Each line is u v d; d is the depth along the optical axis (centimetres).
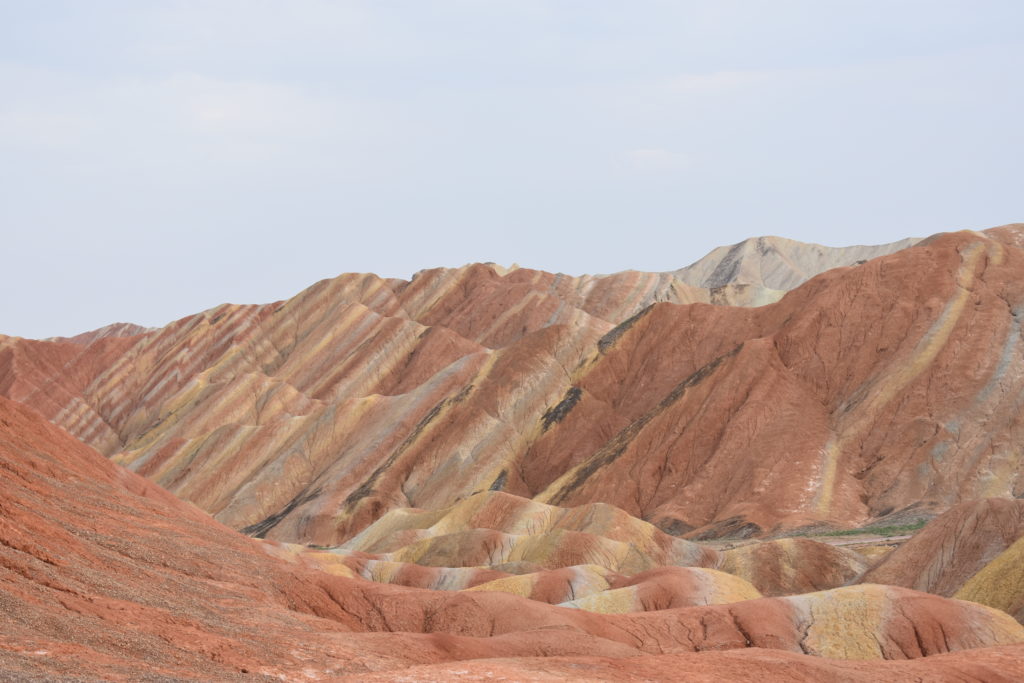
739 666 4362
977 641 6309
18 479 5191
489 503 12288
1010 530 8869
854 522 13138
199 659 3309
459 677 3459
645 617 6406
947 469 13425
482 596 6191
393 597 6106
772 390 15288
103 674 2739
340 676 3581
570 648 4991
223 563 5544
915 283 16050
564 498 15350
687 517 14075
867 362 15475
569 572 8312
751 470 14288
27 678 2462
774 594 9900
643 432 15650
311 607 5631
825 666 4503
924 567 9138
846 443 14400
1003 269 15825
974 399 14150
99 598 3672
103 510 5528
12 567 3559
